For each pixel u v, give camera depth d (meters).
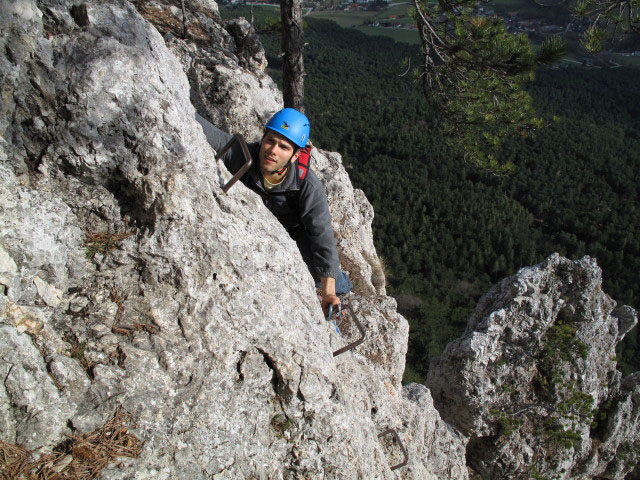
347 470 2.89
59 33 2.52
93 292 2.53
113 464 2.21
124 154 2.61
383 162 85.12
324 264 3.44
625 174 79.06
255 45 8.09
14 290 2.32
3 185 2.36
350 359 4.27
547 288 9.60
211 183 2.91
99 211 2.63
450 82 9.80
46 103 2.46
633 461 11.52
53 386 2.26
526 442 9.65
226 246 2.72
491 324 9.49
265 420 2.71
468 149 10.51
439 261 62.78
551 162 82.50
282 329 2.83
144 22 2.76
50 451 2.15
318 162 7.64
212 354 2.60
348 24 137.12
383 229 68.56
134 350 2.45
